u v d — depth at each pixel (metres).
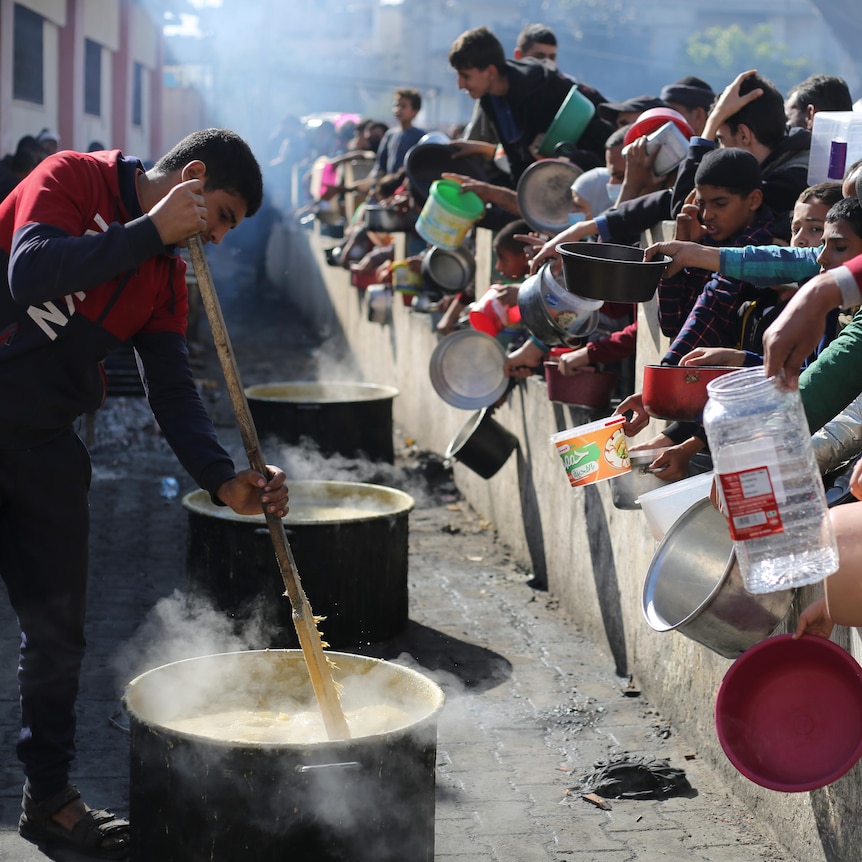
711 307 4.08
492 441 6.45
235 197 3.19
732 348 4.12
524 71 6.96
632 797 3.92
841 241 3.10
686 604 3.33
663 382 3.76
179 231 2.95
